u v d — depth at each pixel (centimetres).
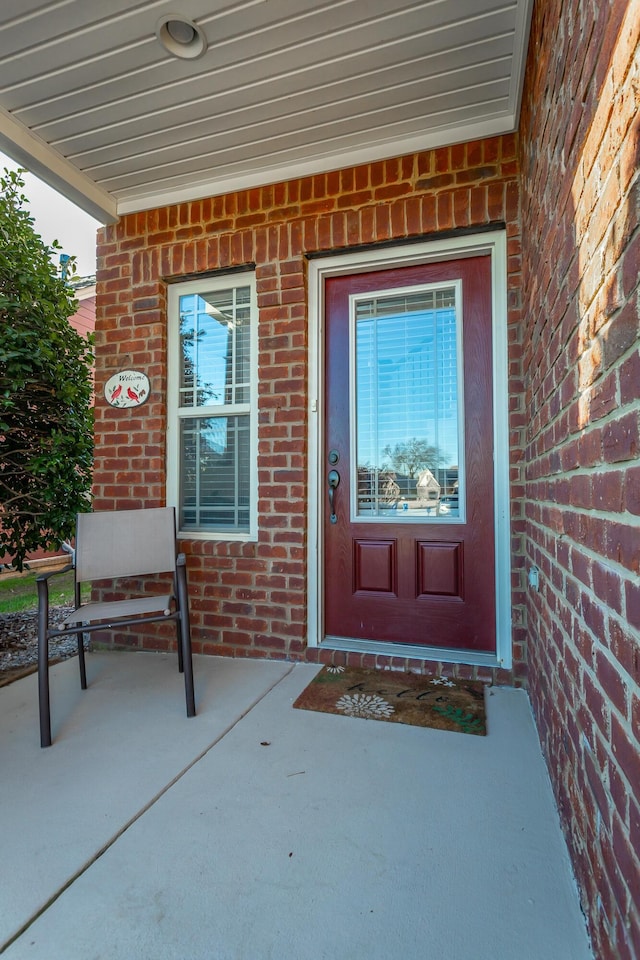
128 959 102
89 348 380
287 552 270
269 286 276
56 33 194
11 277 319
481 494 251
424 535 261
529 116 195
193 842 135
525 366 222
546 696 167
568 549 128
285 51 200
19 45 199
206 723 201
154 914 112
